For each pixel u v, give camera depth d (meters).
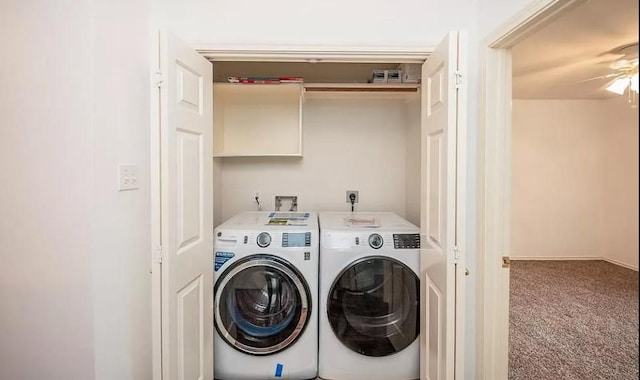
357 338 1.94
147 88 1.66
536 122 4.69
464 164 1.38
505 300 1.66
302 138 2.65
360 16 1.75
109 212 1.37
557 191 4.73
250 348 1.94
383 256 1.91
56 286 1.31
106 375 1.36
